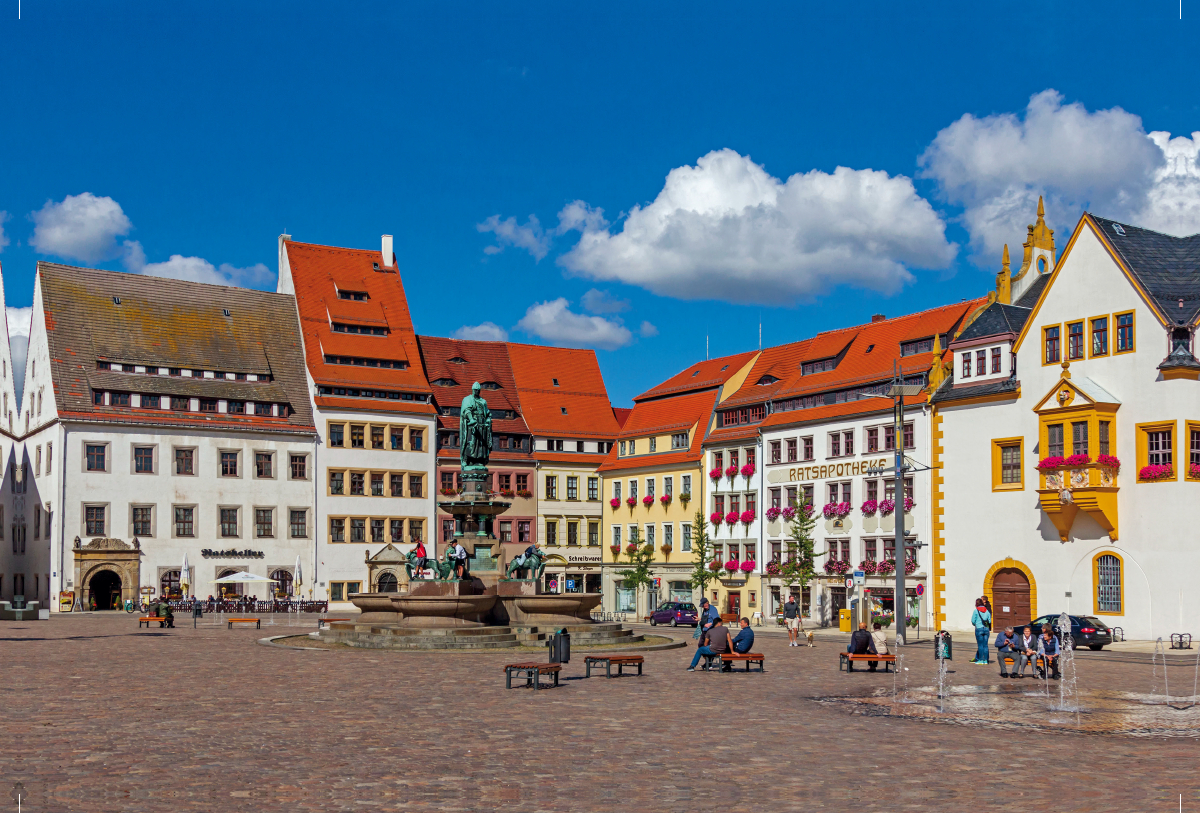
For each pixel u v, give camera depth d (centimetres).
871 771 1697
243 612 8681
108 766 1705
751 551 8188
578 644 4522
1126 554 5369
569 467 10500
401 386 10025
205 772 1661
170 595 8894
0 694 2666
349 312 10262
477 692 2778
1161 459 5297
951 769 1714
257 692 2741
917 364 6988
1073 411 5534
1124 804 1470
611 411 11044
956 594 6184
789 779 1634
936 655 3925
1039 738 2033
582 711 2408
